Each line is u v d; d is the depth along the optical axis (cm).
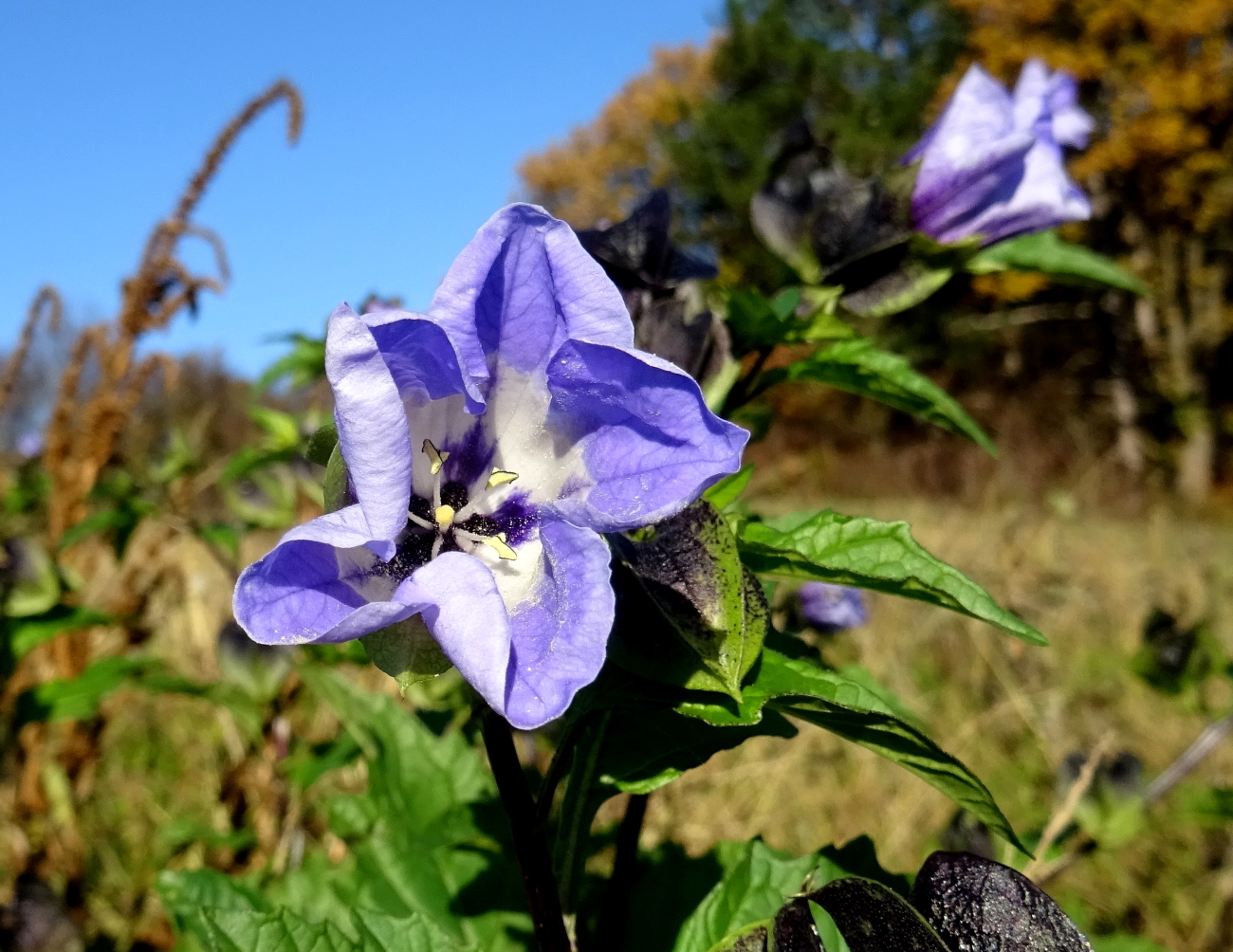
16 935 18
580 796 11
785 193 14
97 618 22
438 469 9
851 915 9
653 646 9
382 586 9
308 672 17
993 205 14
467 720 19
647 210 12
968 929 9
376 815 17
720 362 12
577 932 11
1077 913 19
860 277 14
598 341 9
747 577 10
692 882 15
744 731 11
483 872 16
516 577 9
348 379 8
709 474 8
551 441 9
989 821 10
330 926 11
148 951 22
